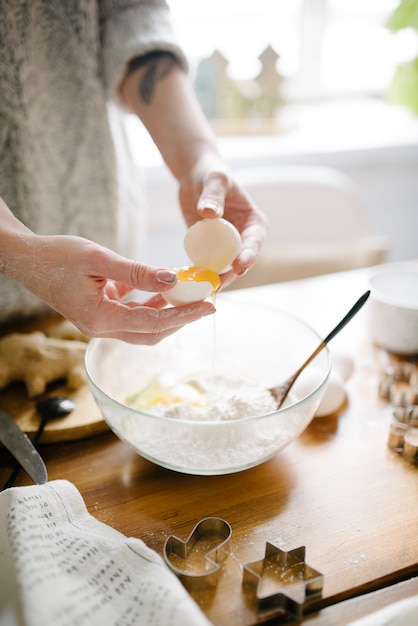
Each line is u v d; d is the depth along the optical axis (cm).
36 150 71
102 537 43
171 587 39
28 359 60
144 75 70
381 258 100
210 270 51
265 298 78
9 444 52
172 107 69
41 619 36
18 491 44
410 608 40
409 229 152
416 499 49
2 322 73
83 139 74
